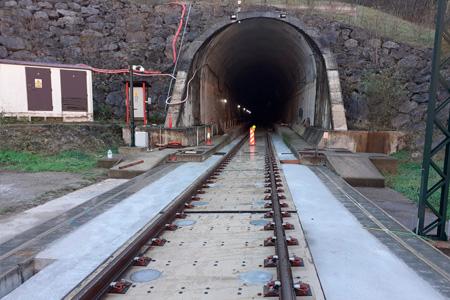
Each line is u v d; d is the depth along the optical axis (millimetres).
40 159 14016
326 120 19922
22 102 17266
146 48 25656
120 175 11633
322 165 13875
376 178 11320
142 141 16688
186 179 10352
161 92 24781
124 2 26438
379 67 23031
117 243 4969
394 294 3533
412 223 7410
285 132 30422
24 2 24125
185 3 26984
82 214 6469
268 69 43781
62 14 24891
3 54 22547
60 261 4348
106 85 24359
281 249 4648
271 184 9695
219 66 29703
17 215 7043
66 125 16812
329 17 26594
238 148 23234
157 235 5688
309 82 26016
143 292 3857
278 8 28172
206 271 4391
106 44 25344
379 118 21219
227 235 5766
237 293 3787
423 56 22297
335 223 6020
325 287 3689
